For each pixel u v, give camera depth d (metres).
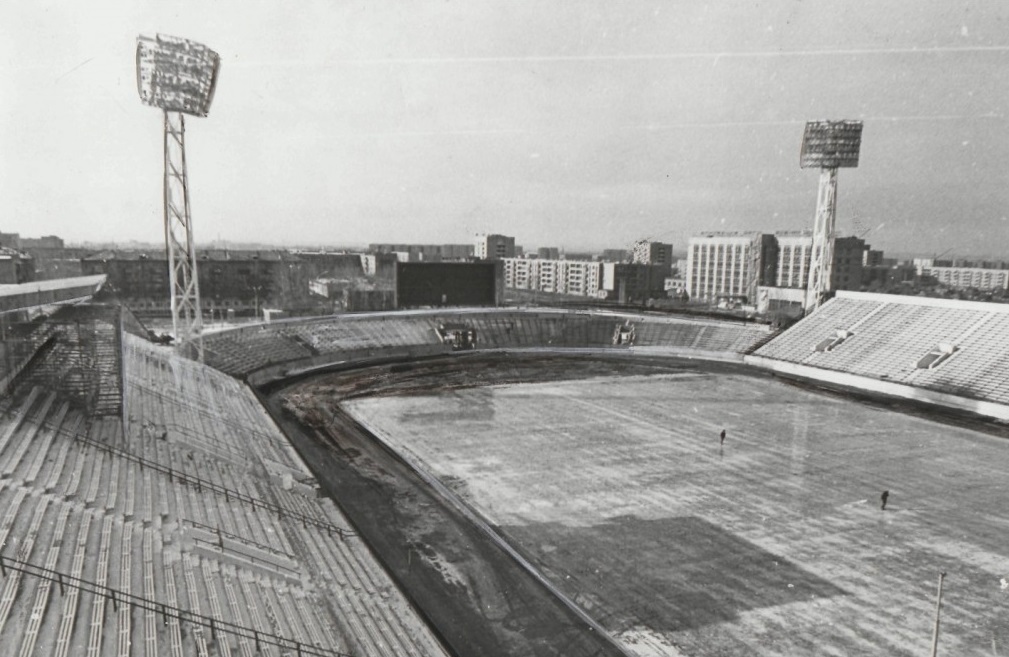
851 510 30.83
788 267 142.25
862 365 63.41
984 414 51.06
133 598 15.16
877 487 34.09
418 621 19.70
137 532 18.61
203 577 17.58
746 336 77.81
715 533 28.03
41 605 13.76
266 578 19.12
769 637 20.48
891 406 53.72
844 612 21.95
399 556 25.30
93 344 26.86
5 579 14.13
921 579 24.28
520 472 35.47
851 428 46.38
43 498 18.36
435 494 31.98
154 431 28.20
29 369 26.09
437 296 82.69
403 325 75.19
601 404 52.62
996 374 54.06
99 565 16.12
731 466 37.09
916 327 65.69
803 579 24.16
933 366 58.59
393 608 20.17
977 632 20.83
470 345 75.81
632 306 97.12
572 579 23.92
